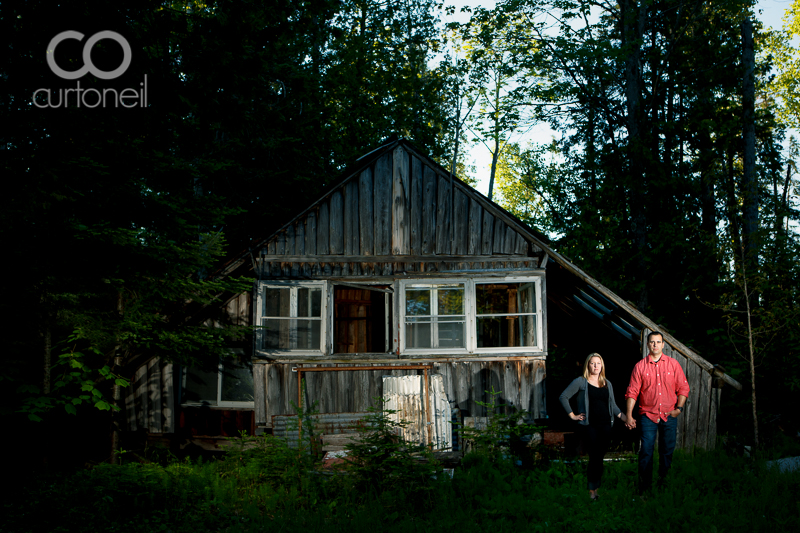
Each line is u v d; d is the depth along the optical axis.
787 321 9.55
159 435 10.93
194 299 9.38
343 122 21.05
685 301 17.45
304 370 10.73
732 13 17.34
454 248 11.07
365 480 7.62
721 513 6.39
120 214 8.41
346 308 14.06
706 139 17.88
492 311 11.57
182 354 9.52
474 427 10.44
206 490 7.62
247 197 15.98
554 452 9.76
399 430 10.29
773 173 18.34
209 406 11.04
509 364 10.84
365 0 22.12
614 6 18.52
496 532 6.06
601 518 6.22
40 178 7.16
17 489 7.75
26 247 7.55
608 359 13.24
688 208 17.41
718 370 9.74
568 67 18.25
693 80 18.52
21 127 7.36
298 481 8.09
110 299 9.05
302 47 16.67
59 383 8.22
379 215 11.11
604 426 7.11
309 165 16.78
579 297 12.99
